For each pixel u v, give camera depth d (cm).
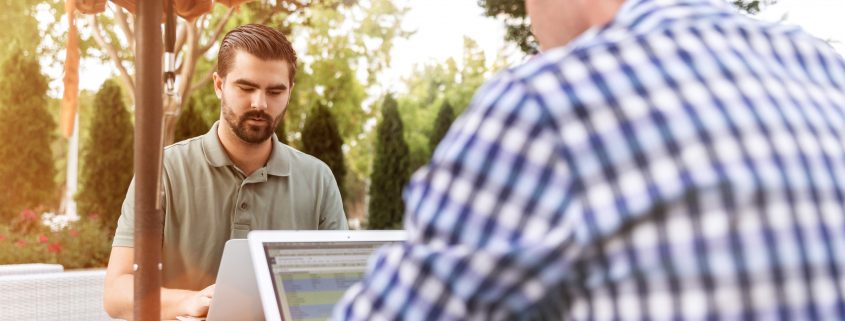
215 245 233
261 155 239
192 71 986
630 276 80
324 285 152
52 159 1301
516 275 81
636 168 79
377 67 1590
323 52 1515
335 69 1523
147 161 134
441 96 1711
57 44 1345
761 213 81
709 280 79
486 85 88
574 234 79
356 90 1563
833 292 83
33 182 1278
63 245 1148
